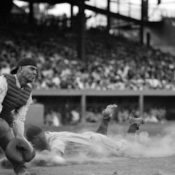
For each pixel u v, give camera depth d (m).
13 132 5.20
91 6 39.84
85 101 26.67
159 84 29.98
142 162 6.57
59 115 24.66
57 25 38.34
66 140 6.78
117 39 39.94
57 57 28.75
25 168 4.89
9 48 27.39
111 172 5.52
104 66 29.92
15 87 4.95
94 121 25.70
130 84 28.86
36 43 30.67
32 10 39.62
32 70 4.96
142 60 33.69
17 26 35.44
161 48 48.09
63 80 26.05
